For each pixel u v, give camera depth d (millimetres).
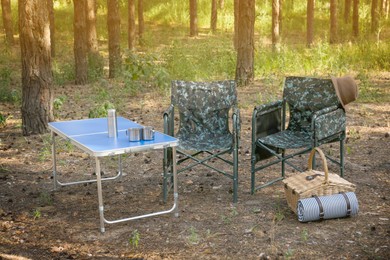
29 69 8578
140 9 24203
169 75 12938
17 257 4520
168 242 4746
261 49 16484
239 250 4543
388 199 5648
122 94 12062
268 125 6062
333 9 21500
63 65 15766
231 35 25188
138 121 9547
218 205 5605
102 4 30094
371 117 9469
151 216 5348
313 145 5531
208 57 15336
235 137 5559
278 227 4984
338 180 5168
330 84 6121
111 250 4629
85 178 6637
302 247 4555
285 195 5594
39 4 8469
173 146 5121
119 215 5418
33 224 5234
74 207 5680
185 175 6637
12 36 22719
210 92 6293
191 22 25047
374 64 14836
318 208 4988
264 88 12312
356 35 23406
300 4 29906
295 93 6301
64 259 4484
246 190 6055
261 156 5977
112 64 14867
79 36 13898
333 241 4656
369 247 4527
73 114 10188
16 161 7340
